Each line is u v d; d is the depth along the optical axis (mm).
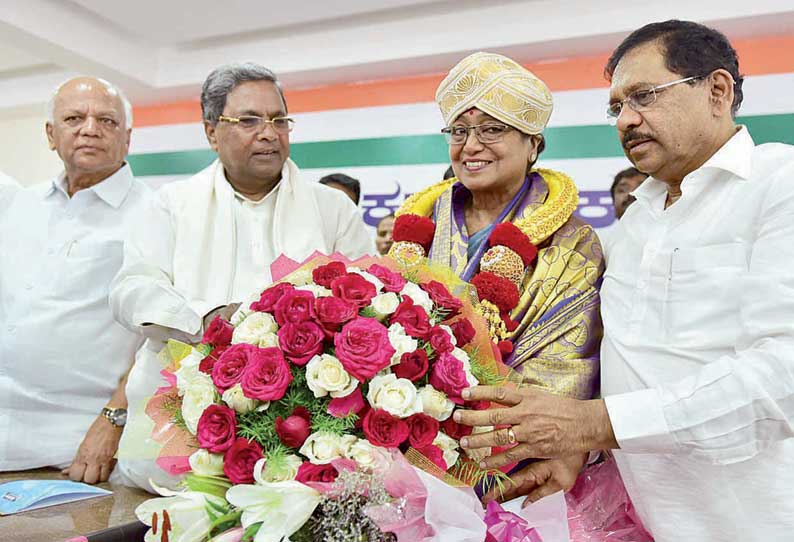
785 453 1414
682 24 1545
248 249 2268
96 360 2641
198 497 1210
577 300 1705
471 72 1784
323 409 1215
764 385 1267
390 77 5520
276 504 1121
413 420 1218
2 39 5035
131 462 2023
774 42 4637
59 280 2648
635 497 1581
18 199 2875
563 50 4922
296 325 1236
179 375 1339
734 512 1426
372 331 1218
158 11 5062
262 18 5168
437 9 5047
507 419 1285
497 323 1606
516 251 1720
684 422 1288
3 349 2643
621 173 4801
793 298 1317
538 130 1848
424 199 2064
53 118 2775
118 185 2814
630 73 1534
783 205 1411
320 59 5340
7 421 2559
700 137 1526
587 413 1320
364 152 5480
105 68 5465
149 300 1998
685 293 1521
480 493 1458
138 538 1520
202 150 6023
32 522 1695
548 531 1353
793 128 4496
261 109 2213
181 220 2234
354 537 1123
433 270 1513
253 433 1201
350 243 2492
